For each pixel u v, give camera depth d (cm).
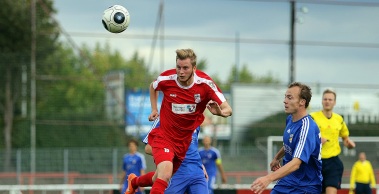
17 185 5334
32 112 6031
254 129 6341
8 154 5497
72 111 6209
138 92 6700
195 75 2089
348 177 5875
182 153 2156
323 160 2756
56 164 5569
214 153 4241
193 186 2306
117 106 6450
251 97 6519
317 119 2777
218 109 2006
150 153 2316
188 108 2105
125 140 6159
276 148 5519
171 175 2100
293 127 2075
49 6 6431
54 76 6050
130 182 2375
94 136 6159
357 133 6456
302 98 2055
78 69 7994
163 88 2131
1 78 6050
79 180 5538
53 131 6097
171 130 2133
